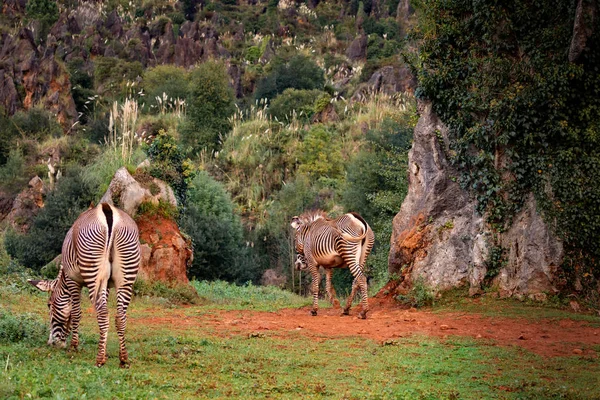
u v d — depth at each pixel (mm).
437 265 16891
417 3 19578
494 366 10227
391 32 115562
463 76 17312
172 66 80438
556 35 16297
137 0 132500
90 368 8758
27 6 107750
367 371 9742
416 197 18141
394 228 18500
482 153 16547
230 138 51156
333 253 15578
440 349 11383
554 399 8453
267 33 118500
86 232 9172
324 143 48344
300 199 39531
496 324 13828
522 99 16234
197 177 35312
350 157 47219
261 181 46344
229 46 106312
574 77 15938
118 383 8000
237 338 12125
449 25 17578
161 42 106625
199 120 53062
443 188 17344
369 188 33719
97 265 9047
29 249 28969
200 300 18766
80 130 57875
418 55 19469
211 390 8211
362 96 62594
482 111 17016
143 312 15531
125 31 109875
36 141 51281
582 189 15789
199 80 53906
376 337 12516
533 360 10680
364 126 51188
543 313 14750
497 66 16766
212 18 125500
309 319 14930
